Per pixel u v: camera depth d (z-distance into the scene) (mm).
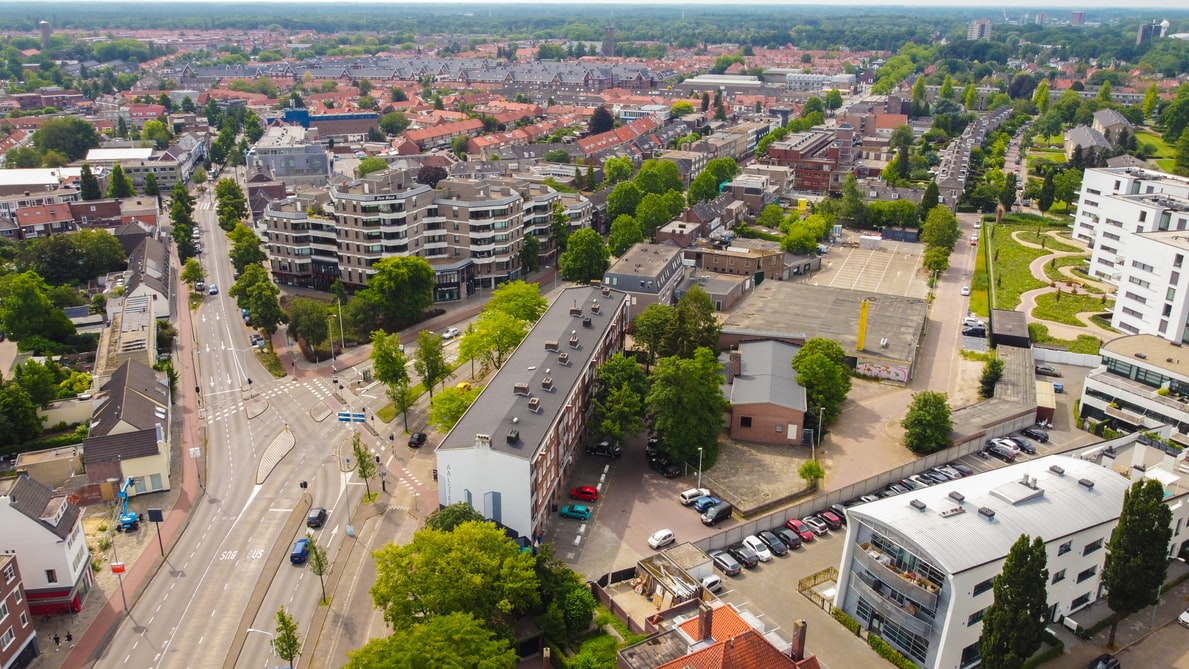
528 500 119688
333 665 104062
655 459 147625
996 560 99000
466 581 100188
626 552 124500
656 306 180625
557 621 104062
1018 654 91812
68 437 155375
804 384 162750
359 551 125875
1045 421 167125
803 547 126938
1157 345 171500
